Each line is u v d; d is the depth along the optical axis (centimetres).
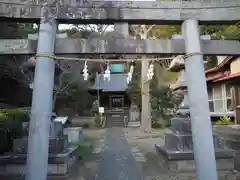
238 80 981
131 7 398
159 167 684
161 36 1597
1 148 688
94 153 905
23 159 622
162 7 402
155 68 1555
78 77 1822
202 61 385
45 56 365
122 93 2939
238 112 1055
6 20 390
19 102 1149
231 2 410
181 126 684
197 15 404
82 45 384
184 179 563
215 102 1452
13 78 1004
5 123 759
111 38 389
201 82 374
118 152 922
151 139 1271
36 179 334
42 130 347
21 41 380
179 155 632
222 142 697
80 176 614
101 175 617
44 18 380
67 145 769
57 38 386
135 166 701
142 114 1659
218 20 405
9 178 596
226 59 1177
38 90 355
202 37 413
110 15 394
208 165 352
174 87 752
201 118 364
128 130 1748
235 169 639
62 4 388
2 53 378
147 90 1672
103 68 1995
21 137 693
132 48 387
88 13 392
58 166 613
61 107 2208
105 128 1938
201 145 358
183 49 395
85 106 2422
